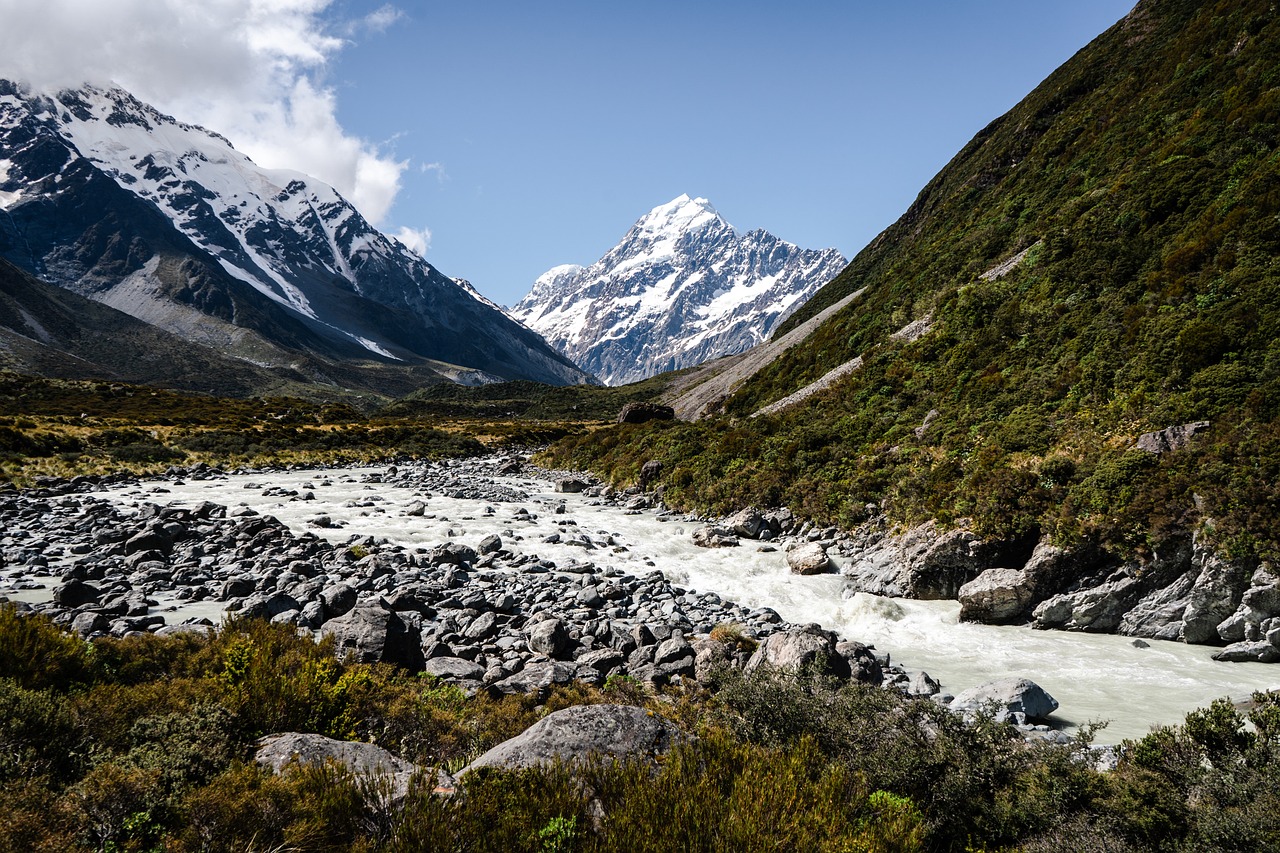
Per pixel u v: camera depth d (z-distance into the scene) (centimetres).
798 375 5781
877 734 873
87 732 754
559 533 3000
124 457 5066
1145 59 5681
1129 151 4372
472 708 1088
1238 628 1584
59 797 596
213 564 2202
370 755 768
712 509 3441
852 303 6531
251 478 4769
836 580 2292
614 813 610
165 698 873
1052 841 708
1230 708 864
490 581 2166
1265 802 693
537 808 618
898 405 3522
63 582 1778
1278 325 2152
